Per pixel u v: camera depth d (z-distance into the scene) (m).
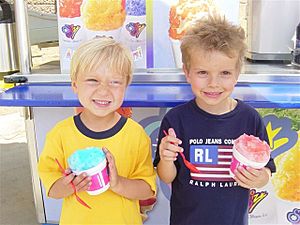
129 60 1.53
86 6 2.08
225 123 1.58
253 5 2.44
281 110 1.98
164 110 2.05
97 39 1.56
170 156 1.51
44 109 2.12
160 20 2.10
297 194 2.10
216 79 1.53
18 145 3.89
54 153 1.56
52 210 2.32
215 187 1.60
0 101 1.82
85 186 1.40
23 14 2.16
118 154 1.54
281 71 2.14
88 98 1.50
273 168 1.59
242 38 1.56
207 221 1.62
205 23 1.60
